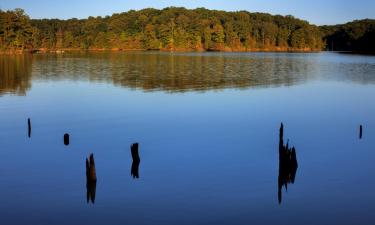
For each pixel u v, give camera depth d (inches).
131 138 995.3
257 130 1074.1
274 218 576.1
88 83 2137.1
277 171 759.7
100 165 796.6
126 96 1664.6
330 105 1472.7
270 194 655.1
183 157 840.9
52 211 599.5
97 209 604.1
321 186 690.2
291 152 767.1
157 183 698.8
